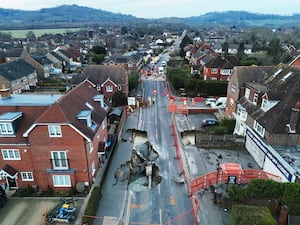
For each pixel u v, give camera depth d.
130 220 24.52
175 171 32.06
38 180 28.11
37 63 86.94
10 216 25.00
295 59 57.66
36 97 32.69
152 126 45.75
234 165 29.14
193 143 39.16
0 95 33.12
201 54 95.00
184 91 66.19
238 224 20.56
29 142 26.52
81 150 26.72
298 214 23.80
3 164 27.81
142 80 81.88
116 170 32.19
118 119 45.88
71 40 191.75
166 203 26.69
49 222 24.28
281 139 30.22
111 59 93.38
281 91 33.38
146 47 169.88
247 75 42.47
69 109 27.66
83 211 25.45
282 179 27.05
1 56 96.00
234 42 156.38
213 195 27.27
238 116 40.25
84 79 57.12
